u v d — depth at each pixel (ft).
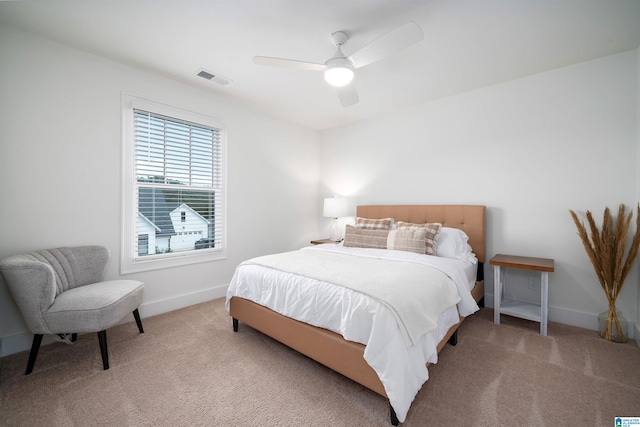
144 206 8.78
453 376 5.53
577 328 7.77
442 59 7.67
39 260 6.14
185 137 9.68
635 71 7.16
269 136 12.37
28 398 4.92
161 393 5.09
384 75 8.63
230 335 7.45
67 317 5.66
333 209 12.55
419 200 11.12
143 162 8.70
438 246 8.99
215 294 10.47
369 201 12.78
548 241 8.38
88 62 7.50
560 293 8.21
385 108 11.53
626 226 6.69
